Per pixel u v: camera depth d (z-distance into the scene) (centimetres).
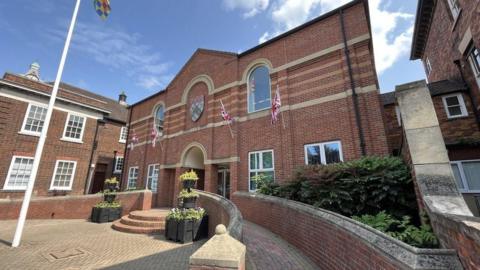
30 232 941
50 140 1720
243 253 253
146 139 1933
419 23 1485
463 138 992
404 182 573
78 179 1823
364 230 350
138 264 555
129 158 2075
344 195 634
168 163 1639
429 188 360
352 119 930
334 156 951
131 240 793
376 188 614
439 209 321
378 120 880
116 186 1352
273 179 1068
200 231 803
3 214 1168
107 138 2514
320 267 464
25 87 1627
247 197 977
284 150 1076
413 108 422
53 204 1268
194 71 1653
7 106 1553
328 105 1012
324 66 1073
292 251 564
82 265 553
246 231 748
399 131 1241
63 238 830
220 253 233
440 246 319
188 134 1545
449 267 229
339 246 405
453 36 1079
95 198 1362
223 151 1306
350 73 971
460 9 927
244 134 1251
